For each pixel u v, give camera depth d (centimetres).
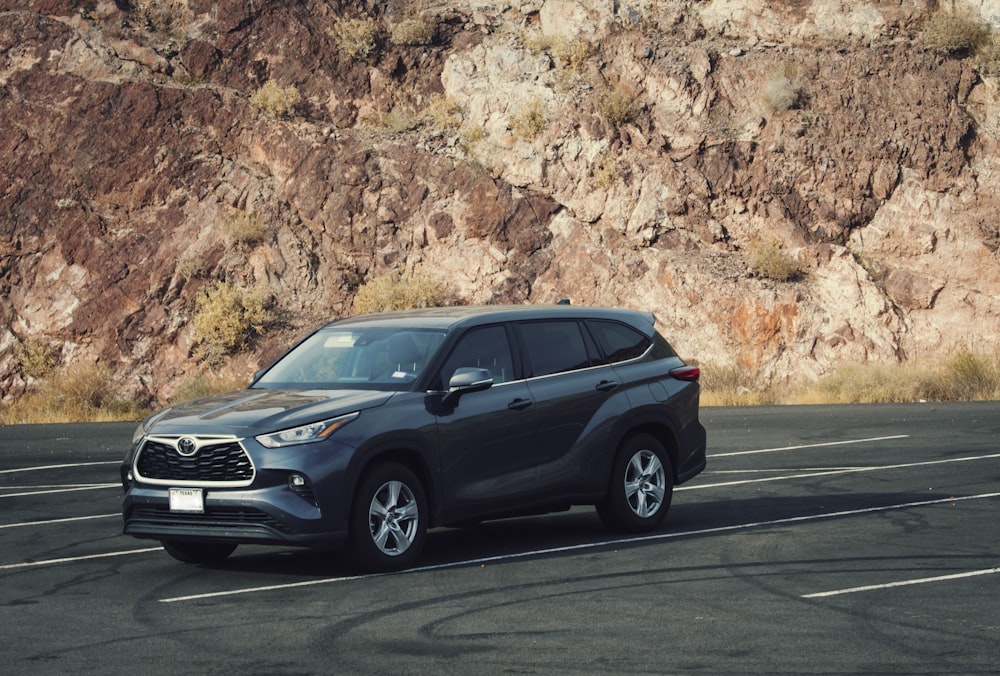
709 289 2959
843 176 3219
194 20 3453
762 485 1334
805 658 599
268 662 616
